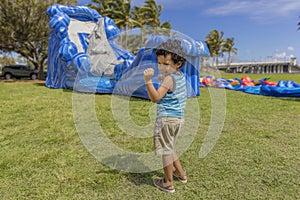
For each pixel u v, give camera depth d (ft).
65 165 8.78
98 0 92.32
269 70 227.81
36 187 7.30
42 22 56.85
